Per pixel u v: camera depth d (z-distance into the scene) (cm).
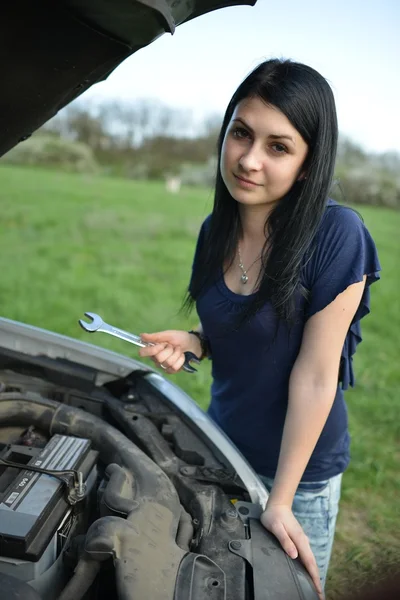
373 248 125
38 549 94
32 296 522
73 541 107
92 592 102
